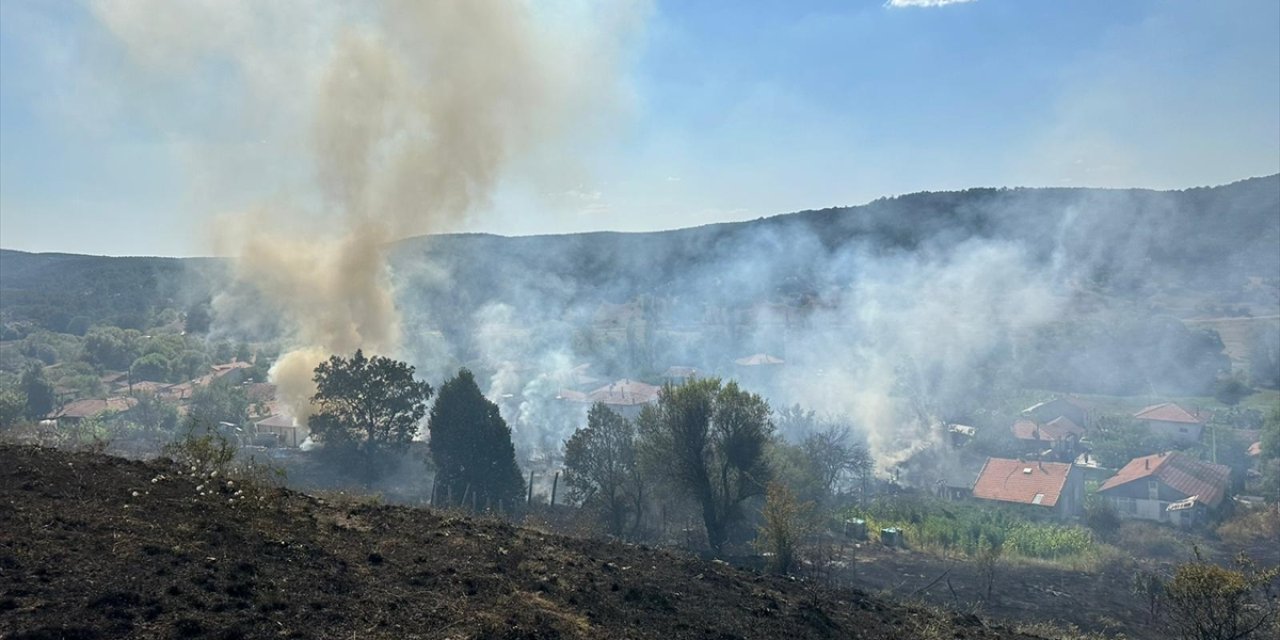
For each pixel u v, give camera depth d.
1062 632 17.84
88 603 6.20
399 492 34.88
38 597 6.14
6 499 8.03
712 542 27.22
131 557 7.20
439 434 31.95
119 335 90.81
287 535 8.90
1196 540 36.16
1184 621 13.35
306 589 7.47
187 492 9.61
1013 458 52.31
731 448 27.09
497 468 31.62
